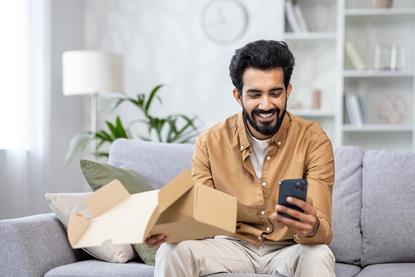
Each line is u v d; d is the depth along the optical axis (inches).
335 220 95.2
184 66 188.4
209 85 187.8
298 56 185.6
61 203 90.7
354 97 176.2
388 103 181.3
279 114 75.6
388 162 96.3
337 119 174.7
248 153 80.2
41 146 156.0
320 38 177.5
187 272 73.1
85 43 189.5
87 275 83.6
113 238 57.9
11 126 144.3
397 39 181.3
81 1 186.7
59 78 172.7
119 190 62.1
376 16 175.9
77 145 154.2
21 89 147.3
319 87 185.0
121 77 159.5
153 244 66.6
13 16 145.2
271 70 74.5
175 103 188.9
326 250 70.7
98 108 190.2
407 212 92.7
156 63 189.2
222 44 187.5
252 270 79.7
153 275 83.5
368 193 95.3
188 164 101.7
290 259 73.8
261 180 80.5
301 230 66.6
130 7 189.6
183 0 188.4
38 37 155.3
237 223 81.6
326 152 79.9
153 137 189.8
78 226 60.4
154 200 59.7
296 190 64.5
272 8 185.5
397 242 92.3
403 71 172.9
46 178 159.9
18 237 83.1
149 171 102.3
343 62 175.0
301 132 81.1
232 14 186.9
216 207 61.6
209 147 82.7
